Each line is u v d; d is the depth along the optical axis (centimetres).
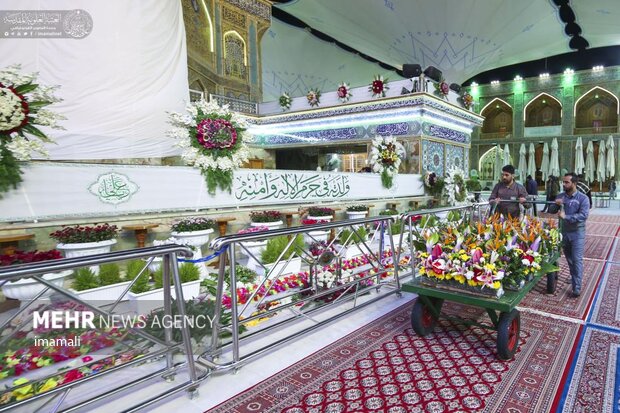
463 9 1766
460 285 340
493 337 358
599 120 2509
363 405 251
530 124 2705
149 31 830
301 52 2389
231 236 286
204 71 1330
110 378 284
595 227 1143
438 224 581
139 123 818
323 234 658
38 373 278
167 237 547
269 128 1429
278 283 468
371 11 1880
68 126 739
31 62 709
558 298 479
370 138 1195
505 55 2197
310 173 754
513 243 374
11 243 417
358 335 364
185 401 256
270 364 306
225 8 1436
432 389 270
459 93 1377
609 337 356
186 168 567
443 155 1228
